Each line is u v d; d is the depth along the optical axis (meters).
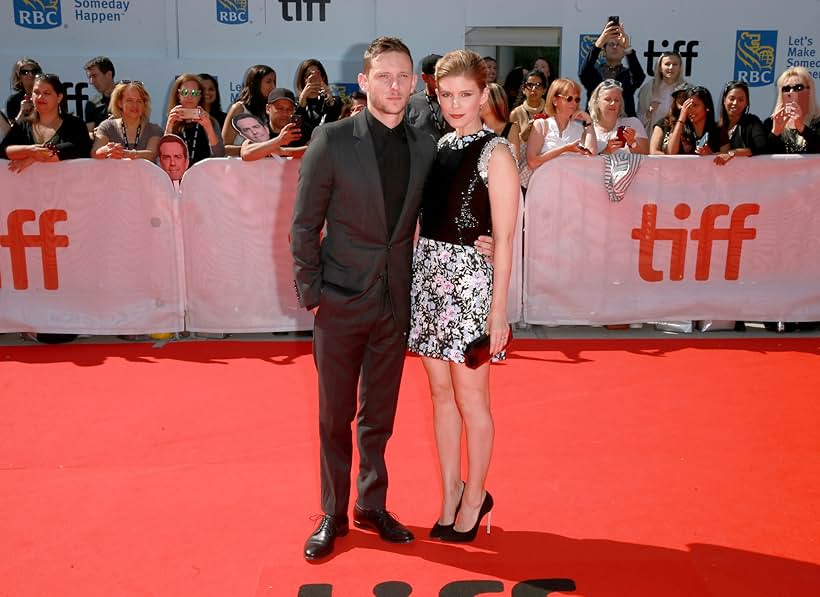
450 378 2.73
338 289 2.54
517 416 3.86
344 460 2.72
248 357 4.84
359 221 2.49
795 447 3.50
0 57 7.79
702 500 3.03
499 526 2.86
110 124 5.41
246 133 5.08
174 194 5.08
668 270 5.28
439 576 2.54
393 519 2.80
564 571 2.56
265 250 5.15
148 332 5.19
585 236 5.22
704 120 5.37
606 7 7.91
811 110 5.34
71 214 5.04
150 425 3.79
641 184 5.16
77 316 5.14
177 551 2.71
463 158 2.52
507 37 8.12
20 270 5.10
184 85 5.31
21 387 4.33
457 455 2.80
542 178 5.15
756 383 4.30
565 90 5.23
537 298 5.30
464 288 2.56
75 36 7.87
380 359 2.67
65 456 3.46
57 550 2.72
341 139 2.45
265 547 2.73
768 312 5.28
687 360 4.71
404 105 2.47
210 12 7.91
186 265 5.16
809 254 5.25
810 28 7.86
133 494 3.11
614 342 5.09
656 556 2.65
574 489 3.12
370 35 8.05
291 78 8.07
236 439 3.62
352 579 2.53
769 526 2.84
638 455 3.42
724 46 7.93
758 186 5.17
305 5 7.96
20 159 4.94
